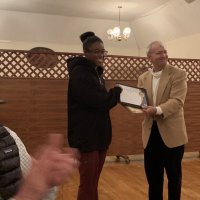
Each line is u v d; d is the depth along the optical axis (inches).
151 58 96.5
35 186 23.8
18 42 322.0
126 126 195.9
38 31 322.0
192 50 279.3
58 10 298.5
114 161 195.8
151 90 97.7
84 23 327.9
